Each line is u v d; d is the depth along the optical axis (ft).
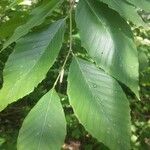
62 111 0.56
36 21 0.63
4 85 0.58
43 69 0.57
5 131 2.85
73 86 0.55
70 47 0.62
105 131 0.53
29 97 2.76
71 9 0.65
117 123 0.54
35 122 0.55
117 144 0.52
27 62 0.59
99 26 0.60
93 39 0.59
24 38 0.62
